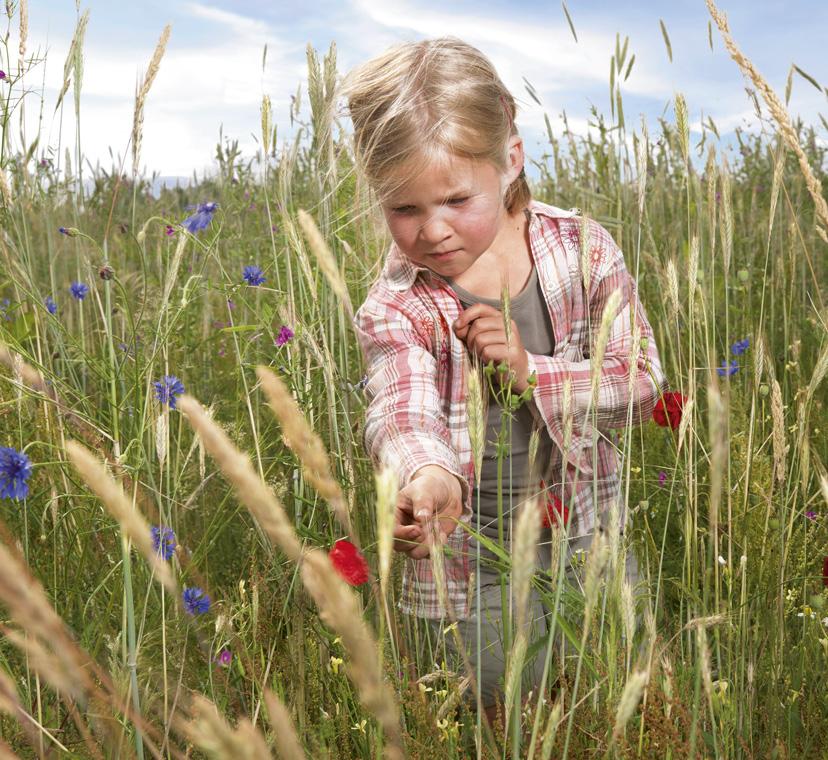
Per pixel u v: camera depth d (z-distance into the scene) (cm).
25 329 208
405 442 158
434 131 160
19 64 212
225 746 46
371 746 127
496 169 169
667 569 193
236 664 143
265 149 190
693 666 143
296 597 154
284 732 52
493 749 108
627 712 73
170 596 146
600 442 192
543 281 196
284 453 188
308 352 190
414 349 185
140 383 168
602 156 300
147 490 155
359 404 209
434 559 96
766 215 374
